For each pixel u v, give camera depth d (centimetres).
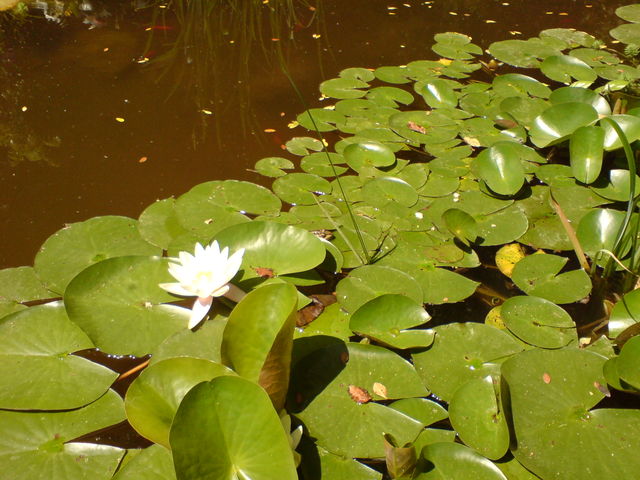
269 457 133
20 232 176
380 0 299
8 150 195
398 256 173
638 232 174
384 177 189
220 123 209
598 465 140
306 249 165
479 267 175
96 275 160
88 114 209
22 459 140
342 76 230
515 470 141
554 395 148
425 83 228
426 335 156
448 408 147
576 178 188
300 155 199
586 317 165
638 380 145
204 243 170
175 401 140
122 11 264
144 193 186
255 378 144
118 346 153
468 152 200
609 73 236
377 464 144
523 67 240
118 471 138
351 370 151
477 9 295
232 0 281
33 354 151
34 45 235
